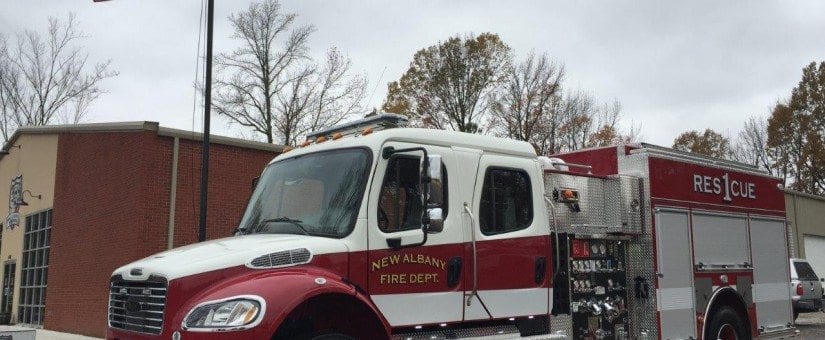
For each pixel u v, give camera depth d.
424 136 6.33
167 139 16.95
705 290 8.95
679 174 8.97
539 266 6.93
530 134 39.28
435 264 6.08
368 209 5.79
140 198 16.42
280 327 5.31
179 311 5.04
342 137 6.47
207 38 14.52
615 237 8.26
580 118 39.84
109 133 18.06
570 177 7.88
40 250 21.58
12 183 24.17
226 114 37.38
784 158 49.62
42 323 20.73
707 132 52.44
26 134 23.23
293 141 38.75
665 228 8.57
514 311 6.63
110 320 5.80
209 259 5.28
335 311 5.62
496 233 6.64
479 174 6.63
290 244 5.50
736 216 9.77
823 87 48.62
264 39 38.34
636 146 8.68
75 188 19.56
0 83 38.38
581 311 7.79
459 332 6.28
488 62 39.31
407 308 5.86
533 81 39.38
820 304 18.89
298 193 6.30
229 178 17.75
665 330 8.31
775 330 10.04
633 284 8.42
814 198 33.75
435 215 5.71
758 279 9.93
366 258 5.68
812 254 33.16
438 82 39.28
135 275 5.50
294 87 38.88
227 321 4.86
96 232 18.16
